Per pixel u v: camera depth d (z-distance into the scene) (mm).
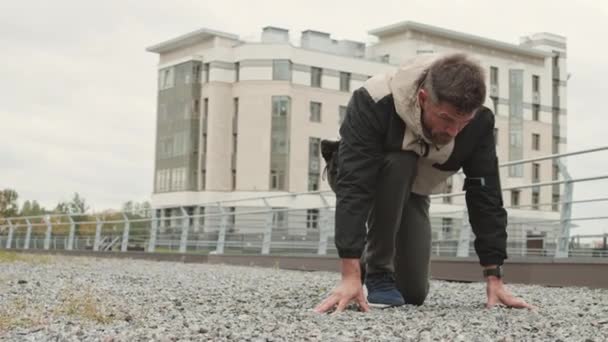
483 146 3404
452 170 3432
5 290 4676
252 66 41531
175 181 44031
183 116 43594
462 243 9141
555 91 51719
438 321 2846
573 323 2877
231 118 42375
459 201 26547
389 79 3242
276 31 43656
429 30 45281
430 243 3719
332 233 12016
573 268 6969
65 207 65625
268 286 5520
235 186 42000
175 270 9078
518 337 2480
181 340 2410
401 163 3326
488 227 3479
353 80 43469
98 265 9961
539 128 49812
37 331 2701
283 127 41469
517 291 5746
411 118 3098
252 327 2689
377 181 3379
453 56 2830
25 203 62562
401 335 2453
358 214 3186
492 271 3506
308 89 42281
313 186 42344
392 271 3588
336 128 43000
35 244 25500
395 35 45750
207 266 11734
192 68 43281
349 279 3195
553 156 7570
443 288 5922
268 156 41406
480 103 2797
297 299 4047
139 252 17453
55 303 3766
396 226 3475
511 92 48969
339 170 3240
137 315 3154
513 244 12336
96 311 3225
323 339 2369
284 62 41469
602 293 5484
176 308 3484
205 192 42469
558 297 4852
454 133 2963
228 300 3971
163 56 46469
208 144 42219
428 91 2865
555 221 7758
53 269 7992
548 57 50500
